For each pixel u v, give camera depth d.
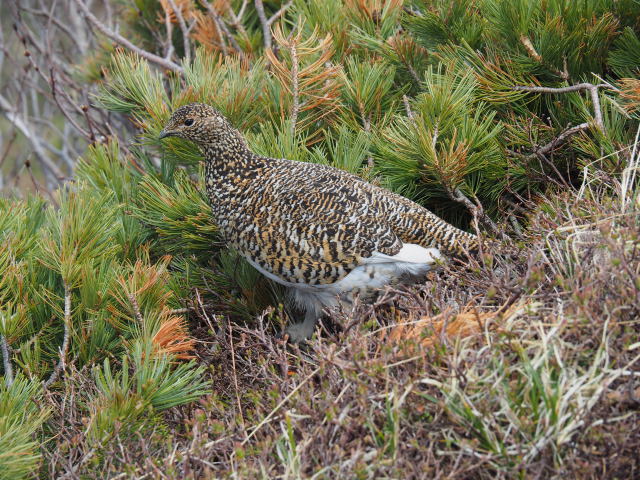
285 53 6.20
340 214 4.92
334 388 3.77
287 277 5.11
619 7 5.86
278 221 4.98
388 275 5.06
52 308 4.82
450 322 3.89
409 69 6.49
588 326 3.57
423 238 5.07
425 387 3.62
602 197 4.63
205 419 3.96
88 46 10.09
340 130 5.88
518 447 3.29
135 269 4.72
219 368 4.64
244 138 5.65
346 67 6.68
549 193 5.53
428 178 5.64
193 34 7.73
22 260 4.90
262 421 3.69
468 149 5.27
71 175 10.05
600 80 5.67
